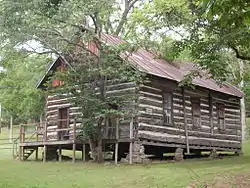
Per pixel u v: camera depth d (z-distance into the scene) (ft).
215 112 87.81
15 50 67.21
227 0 22.97
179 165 64.75
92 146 70.03
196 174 53.57
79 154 95.14
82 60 67.56
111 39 78.23
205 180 48.60
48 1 61.62
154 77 70.28
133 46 66.33
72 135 76.74
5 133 184.44
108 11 65.41
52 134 84.12
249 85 121.29
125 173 56.44
